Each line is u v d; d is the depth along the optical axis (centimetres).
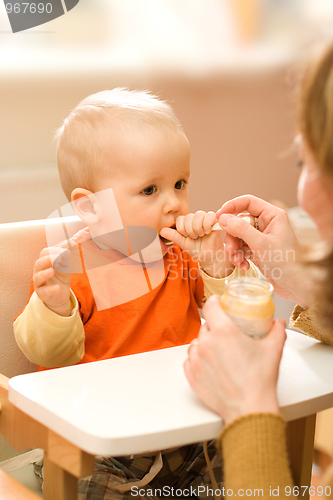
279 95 224
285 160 236
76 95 188
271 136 230
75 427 49
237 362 51
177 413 52
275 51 216
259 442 47
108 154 86
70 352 81
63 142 92
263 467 46
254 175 231
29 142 181
